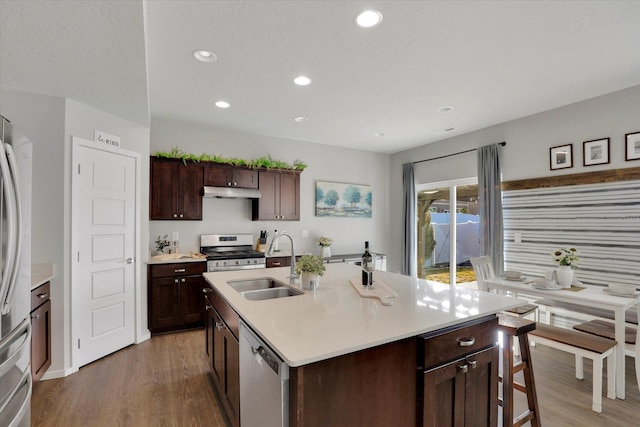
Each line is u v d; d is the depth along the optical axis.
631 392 2.48
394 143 5.32
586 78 2.91
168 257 3.78
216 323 2.26
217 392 2.37
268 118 4.00
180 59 2.52
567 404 2.30
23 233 1.54
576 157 3.50
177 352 3.16
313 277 2.13
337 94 3.23
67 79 2.37
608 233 3.23
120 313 3.21
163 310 3.61
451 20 2.05
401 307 1.71
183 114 3.85
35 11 1.60
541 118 3.80
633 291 2.61
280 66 2.65
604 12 1.98
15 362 1.38
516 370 1.86
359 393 1.26
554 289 2.86
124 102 2.81
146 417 2.11
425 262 5.53
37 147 2.59
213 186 4.14
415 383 1.41
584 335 2.49
